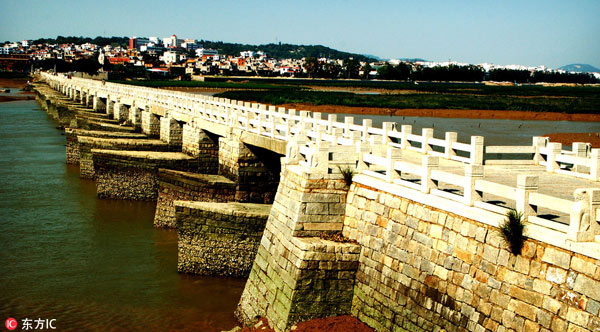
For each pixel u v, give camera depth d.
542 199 13.06
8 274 26.69
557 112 90.75
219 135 39.66
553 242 12.54
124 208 39.28
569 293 12.16
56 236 32.56
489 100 117.19
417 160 23.75
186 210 26.67
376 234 18.02
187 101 48.75
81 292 24.72
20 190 43.47
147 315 22.61
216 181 33.84
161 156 42.06
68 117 82.12
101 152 41.69
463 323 14.62
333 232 19.44
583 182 19.72
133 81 188.00
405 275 16.70
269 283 20.08
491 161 23.41
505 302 13.53
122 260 28.72
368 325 17.88
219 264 26.36
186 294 24.59
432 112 91.12
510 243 13.38
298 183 19.62
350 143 22.36
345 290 18.61
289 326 18.25
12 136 72.12
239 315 21.84
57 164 54.06
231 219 25.97
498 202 16.58
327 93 134.50
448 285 15.20
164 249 30.52
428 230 16.09
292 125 30.36
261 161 34.38
